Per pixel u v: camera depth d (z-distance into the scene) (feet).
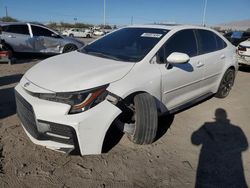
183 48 15.20
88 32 149.18
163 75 13.28
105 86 10.89
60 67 12.22
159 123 15.69
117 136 13.52
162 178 10.73
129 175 10.74
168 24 16.60
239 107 19.40
